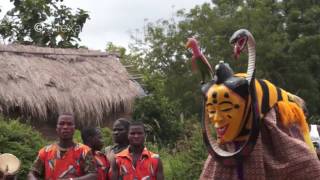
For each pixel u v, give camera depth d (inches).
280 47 1189.7
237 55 168.9
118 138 263.1
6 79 541.3
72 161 231.5
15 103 522.6
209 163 178.2
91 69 622.8
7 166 262.4
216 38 1174.3
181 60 1284.4
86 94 574.6
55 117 555.5
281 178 167.5
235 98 163.6
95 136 263.7
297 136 179.0
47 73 578.2
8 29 793.6
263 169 165.6
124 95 605.0
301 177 166.4
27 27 795.4
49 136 553.6
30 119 539.8
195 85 1213.1
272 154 170.1
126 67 676.7
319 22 1327.5
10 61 571.8
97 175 233.8
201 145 393.7
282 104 175.6
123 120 266.1
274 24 1272.1
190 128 553.9
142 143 244.7
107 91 594.9
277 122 175.2
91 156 233.6
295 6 1342.3
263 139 171.0
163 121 648.4
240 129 165.9
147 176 240.4
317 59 1235.2
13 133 363.6
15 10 794.8
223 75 167.3
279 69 1214.3
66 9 815.1
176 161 406.6
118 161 243.4
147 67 1311.5
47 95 547.5
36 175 234.5
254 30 1184.8
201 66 176.9
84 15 816.9
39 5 789.9
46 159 233.5
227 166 170.1
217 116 165.2
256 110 163.0
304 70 1219.2
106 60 657.0
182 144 467.2
